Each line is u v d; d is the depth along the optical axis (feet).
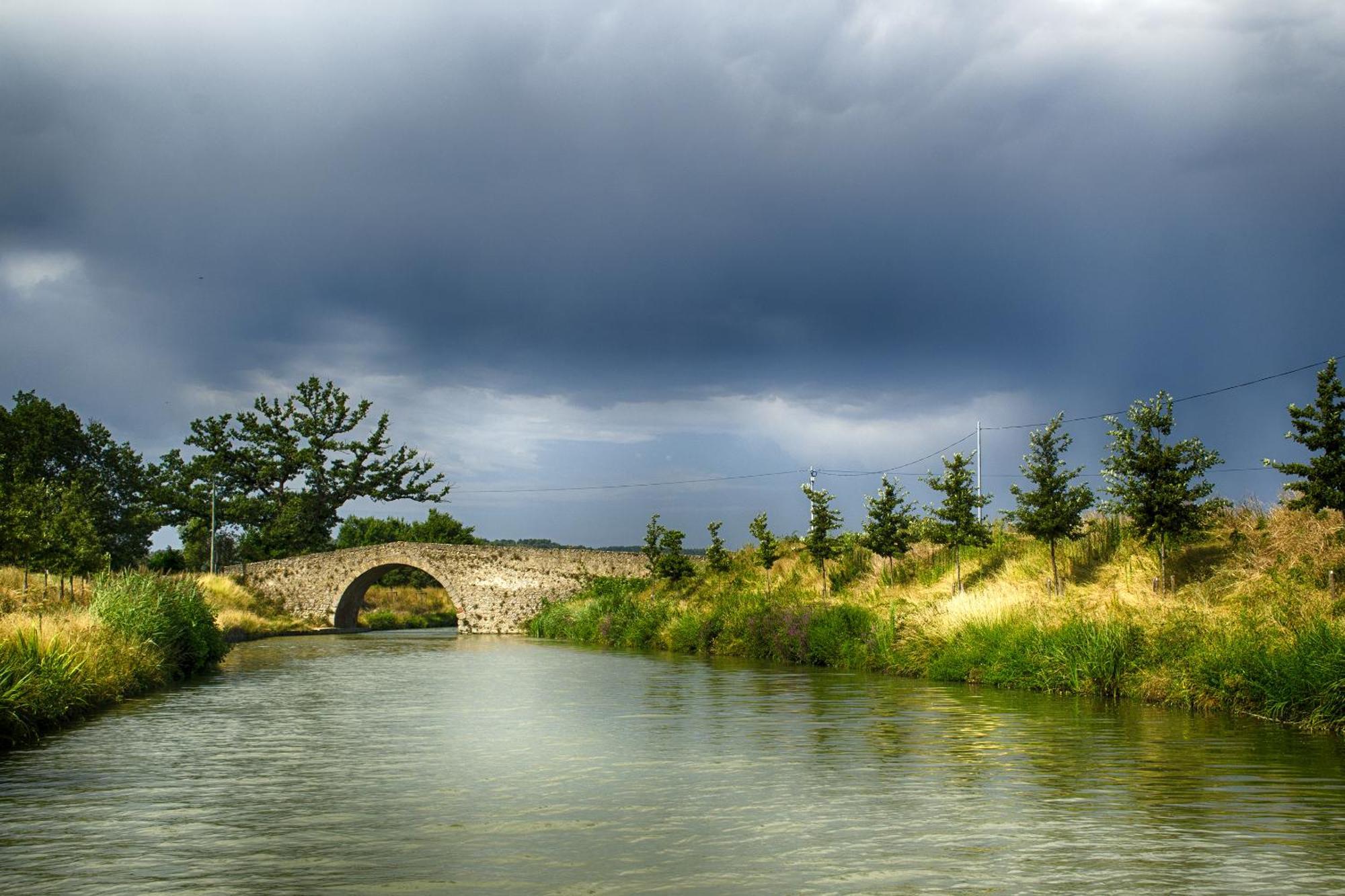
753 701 73.92
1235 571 82.43
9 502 145.59
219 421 289.53
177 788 42.60
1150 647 72.38
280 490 290.76
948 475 114.01
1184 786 41.06
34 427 216.95
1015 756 48.80
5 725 55.16
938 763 47.21
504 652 140.77
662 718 64.90
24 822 36.29
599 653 136.15
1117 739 53.31
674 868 29.86
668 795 40.65
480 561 214.48
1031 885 27.84
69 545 141.79
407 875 29.32
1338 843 32.09
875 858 30.76
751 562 163.63
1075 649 76.54
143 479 244.22
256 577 230.89
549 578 210.79
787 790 41.34
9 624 69.56
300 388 294.25
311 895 27.50
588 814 37.22
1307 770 44.01
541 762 48.73
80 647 75.61
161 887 28.35
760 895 27.22
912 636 98.58
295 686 89.10
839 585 135.85
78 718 66.69
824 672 99.91
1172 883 27.96
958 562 114.21
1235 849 31.40
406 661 121.70
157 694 82.79
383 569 237.45
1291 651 59.72
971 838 33.19
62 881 28.94
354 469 295.07
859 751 50.78
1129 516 91.66
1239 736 53.52
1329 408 72.59
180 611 105.60
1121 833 33.58
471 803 39.34
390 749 52.85
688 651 137.59
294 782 43.83
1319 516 82.28
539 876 29.22
